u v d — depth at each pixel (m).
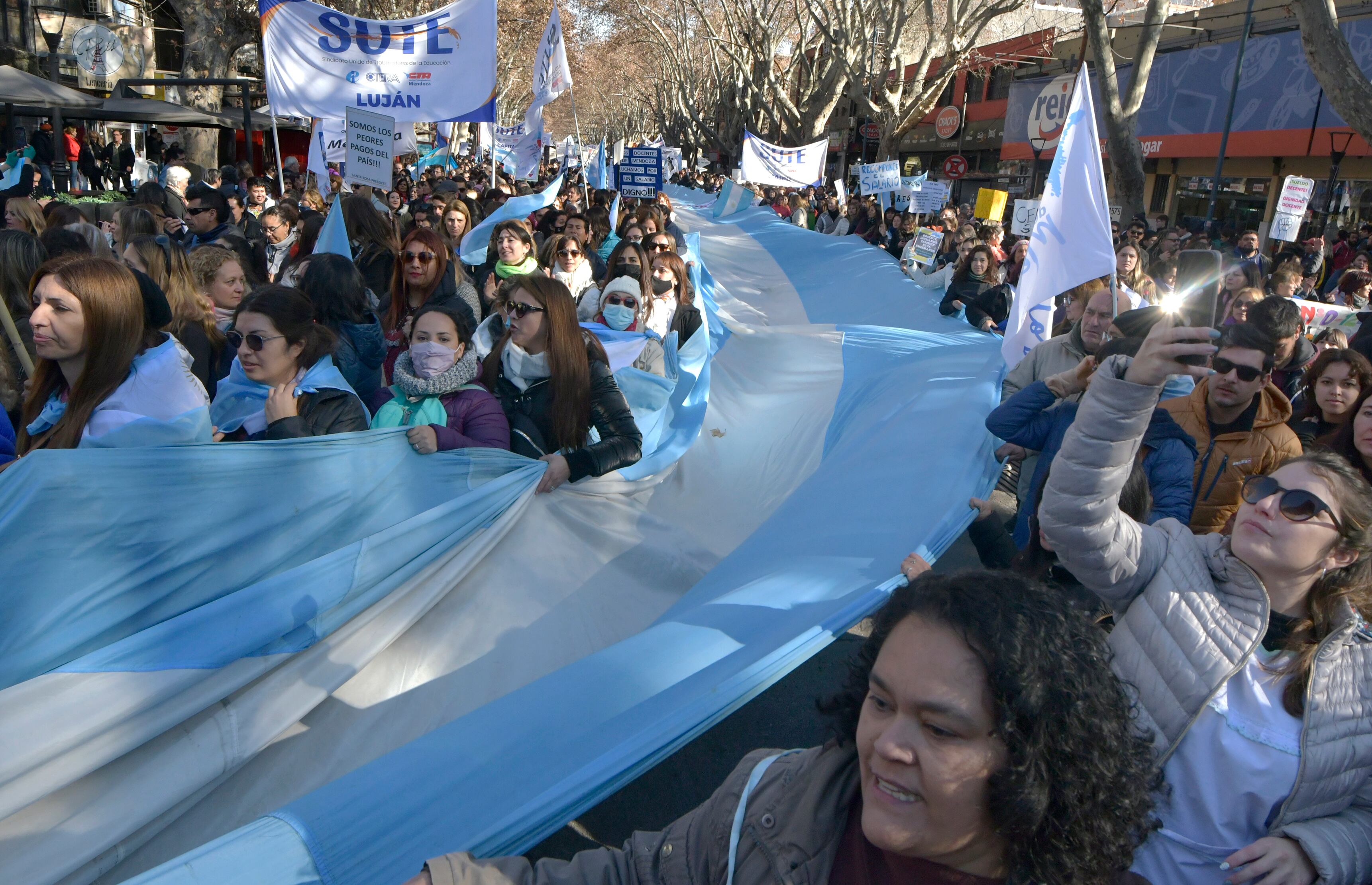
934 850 1.32
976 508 4.04
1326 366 3.85
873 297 12.58
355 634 3.08
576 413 4.04
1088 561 2.08
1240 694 2.03
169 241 4.54
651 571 4.06
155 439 3.08
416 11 32.16
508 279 6.81
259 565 3.00
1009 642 1.25
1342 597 1.99
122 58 21.61
